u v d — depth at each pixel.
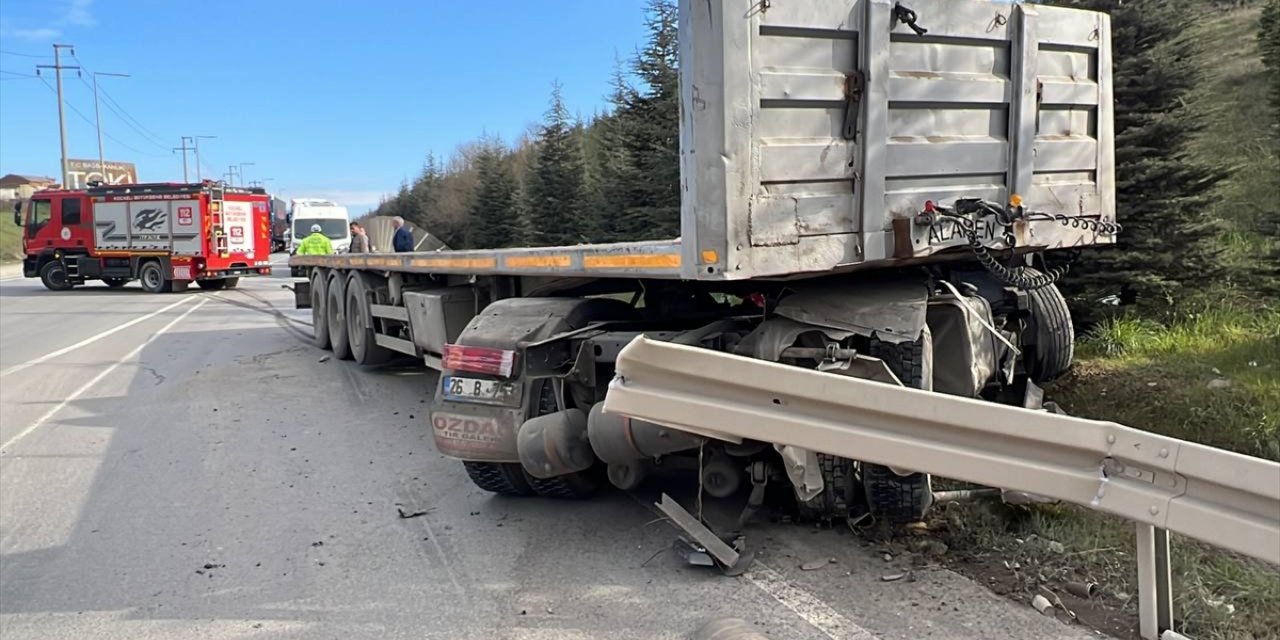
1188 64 7.98
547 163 24.02
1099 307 7.89
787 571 3.97
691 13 3.40
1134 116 7.85
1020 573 3.78
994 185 4.22
